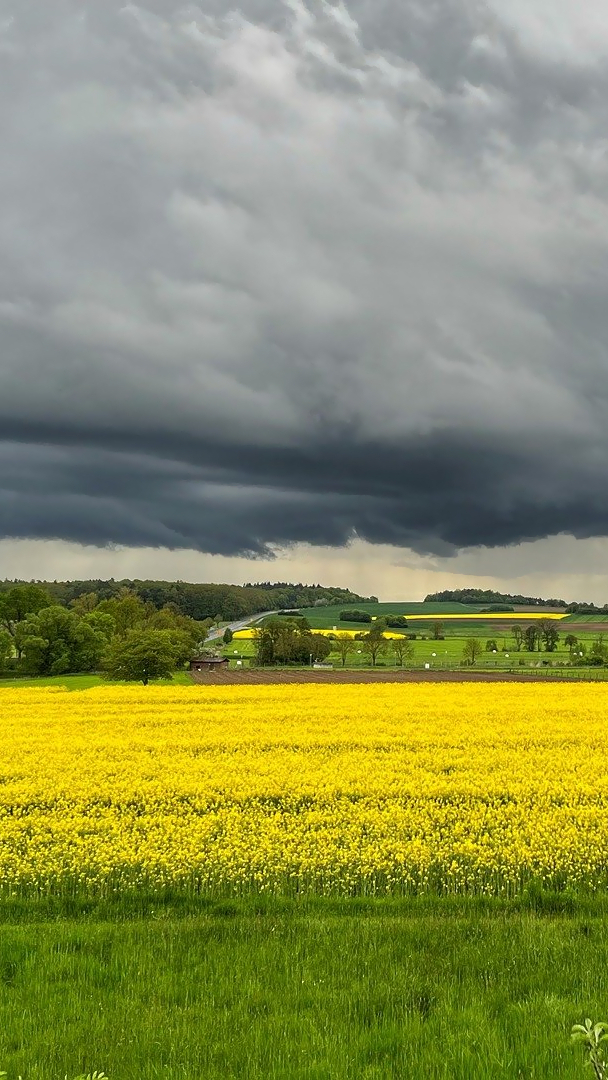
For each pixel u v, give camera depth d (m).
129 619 156.62
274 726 36.25
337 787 21.66
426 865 14.45
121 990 9.82
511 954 10.47
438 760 25.77
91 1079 7.09
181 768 24.78
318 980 9.93
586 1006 8.81
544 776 23.16
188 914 13.01
